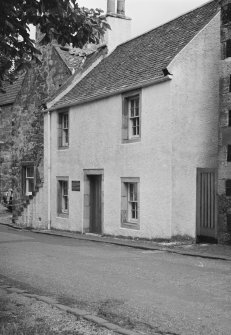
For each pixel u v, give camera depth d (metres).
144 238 15.54
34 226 22.23
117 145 16.95
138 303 7.36
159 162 14.98
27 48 6.62
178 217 14.62
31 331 5.67
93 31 6.96
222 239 13.84
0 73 7.23
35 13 6.24
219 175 13.91
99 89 18.47
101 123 17.92
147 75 15.86
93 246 14.72
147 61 16.95
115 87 17.31
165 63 15.34
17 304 7.12
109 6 21.42
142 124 15.75
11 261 11.68
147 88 15.57
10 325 5.92
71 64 22.42
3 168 29.44
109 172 17.38
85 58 22.94
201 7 17.08
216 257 11.68
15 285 8.81
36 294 8.01
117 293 8.06
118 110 16.97
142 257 12.10
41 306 7.03
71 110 19.94
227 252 12.49
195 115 15.04
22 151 24.50
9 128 29.19
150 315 6.68
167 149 14.69
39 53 6.68
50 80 23.09
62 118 20.91
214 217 14.48
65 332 5.77
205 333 5.88
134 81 16.36
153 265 10.78
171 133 14.59
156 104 15.18
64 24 6.67
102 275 9.66
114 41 21.36
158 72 15.34
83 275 9.70
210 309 6.95
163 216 14.77
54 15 6.45
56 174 20.89
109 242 15.46
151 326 6.20
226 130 13.77
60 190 20.80
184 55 14.89
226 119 13.80
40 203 21.86
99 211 18.39
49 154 21.36
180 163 14.70
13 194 24.94
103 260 11.67
